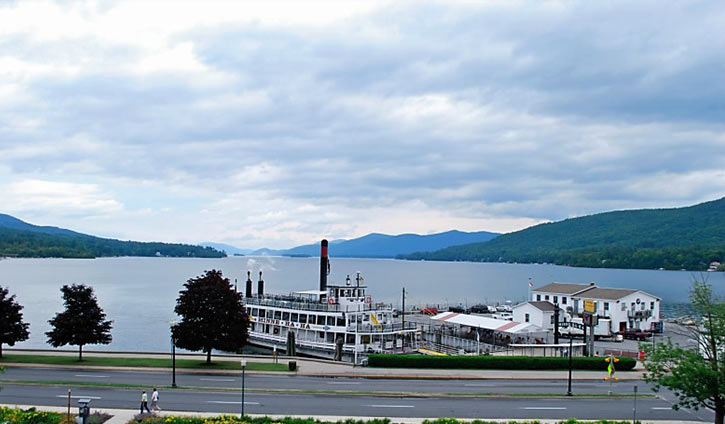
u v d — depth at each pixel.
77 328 67.62
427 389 56.97
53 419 41.97
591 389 58.59
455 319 94.19
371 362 68.94
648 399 54.53
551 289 116.50
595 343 95.62
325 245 100.75
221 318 67.62
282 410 47.31
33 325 120.19
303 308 91.06
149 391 53.16
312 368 67.25
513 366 68.88
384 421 43.19
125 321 129.62
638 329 103.69
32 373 60.38
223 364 68.12
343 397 52.72
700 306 43.28
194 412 45.56
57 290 198.62
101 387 54.25
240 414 45.47
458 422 43.00
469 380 62.81
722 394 39.88
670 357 42.34
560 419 46.12
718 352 42.47
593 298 106.44
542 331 91.38
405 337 90.00
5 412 42.22
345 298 89.88
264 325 95.06
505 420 45.09
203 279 70.00
